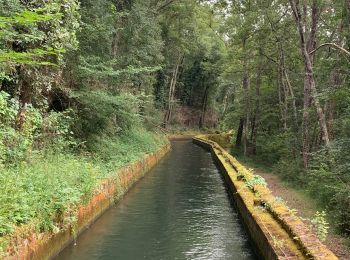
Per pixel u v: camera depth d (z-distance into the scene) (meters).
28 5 8.77
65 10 9.79
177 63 49.50
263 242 7.59
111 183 12.22
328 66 14.88
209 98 61.28
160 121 36.38
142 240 9.25
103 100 13.66
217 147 29.97
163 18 33.25
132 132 21.69
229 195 14.88
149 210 12.20
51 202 7.43
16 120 9.35
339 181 10.72
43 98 12.10
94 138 14.58
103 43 14.91
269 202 9.53
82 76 13.67
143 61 21.75
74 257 7.95
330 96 12.63
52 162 9.90
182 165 24.00
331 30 18.16
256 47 23.62
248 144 27.39
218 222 11.05
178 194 14.94
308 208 11.75
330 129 15.59
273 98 25.42
